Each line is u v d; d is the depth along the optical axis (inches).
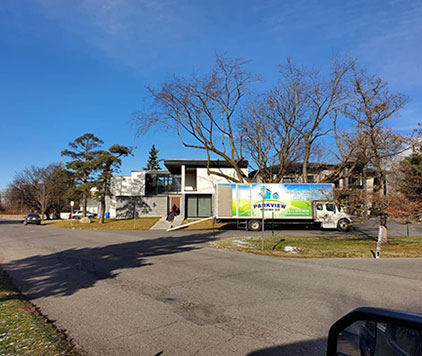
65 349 167.2
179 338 186.9
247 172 1434.5
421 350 61.9
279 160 1171.9
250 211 970.1
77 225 1396.4
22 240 784.9
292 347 174.1
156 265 420.8
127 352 169.2
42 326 199.3
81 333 195.9
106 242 709.9
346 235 816.3
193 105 1058.7
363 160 626.5
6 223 1847.9
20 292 299.0
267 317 222.1
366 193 602.2
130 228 1190.3
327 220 944.9
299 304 252.1
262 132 1155.3
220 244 639.1
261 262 447.5
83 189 1422.2
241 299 266.1
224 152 1192.2
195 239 761.6
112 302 260.2
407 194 589.3
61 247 630.5
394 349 68.0
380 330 71.8
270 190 973.8
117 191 1895.9
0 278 355.6
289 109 1096.2
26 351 162.6
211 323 211.2
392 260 470.6
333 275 362.0
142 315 227.9
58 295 285.6
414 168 581.0
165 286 310.5
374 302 258.4
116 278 346.3
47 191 2258.9
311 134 1059.3
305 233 881.5
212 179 1414.9
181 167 1440.7
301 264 434.0
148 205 1684.3
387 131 579.2
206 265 421.4
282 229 1013.2
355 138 612.7
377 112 604.7
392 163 593.6
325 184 962.1
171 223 1223.5
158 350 171.6
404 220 600.7
